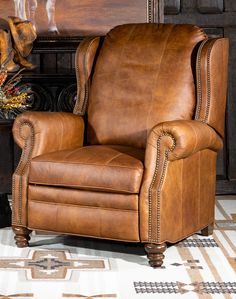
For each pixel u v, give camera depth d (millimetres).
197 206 4230
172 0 5445
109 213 3961
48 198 4098
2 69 5031
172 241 3984
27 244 4242
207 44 4312
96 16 5352
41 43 5371
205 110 4277
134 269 3881
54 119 4320
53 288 3604
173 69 4395
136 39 4551
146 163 3906
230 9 5457
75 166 4012
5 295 3510
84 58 4645
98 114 4516
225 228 4676
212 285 3656
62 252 4152
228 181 5543
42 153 4207
